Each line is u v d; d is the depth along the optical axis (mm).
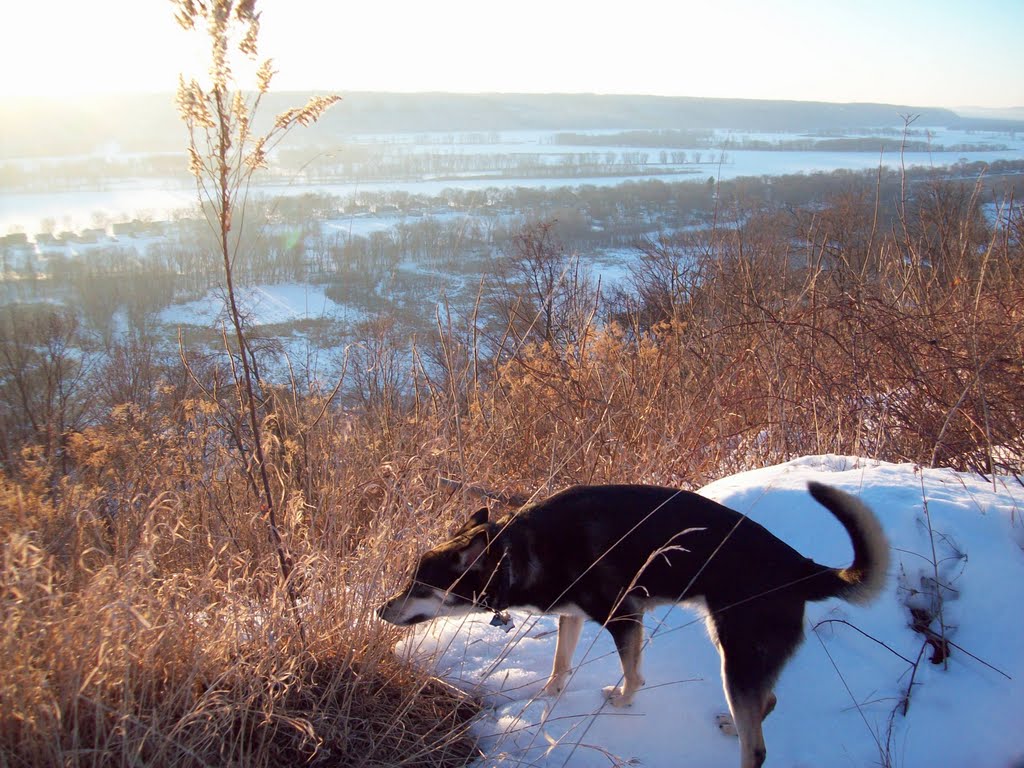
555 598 3363
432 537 4176
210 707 2889
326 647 3408
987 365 4914
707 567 3090
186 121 3166
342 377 5375
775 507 3871
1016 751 2871
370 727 3160
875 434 5402
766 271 7949
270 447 4527
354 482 4516
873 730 2994
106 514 4324
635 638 3209
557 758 3006
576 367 6023
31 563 2918
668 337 6633
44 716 2686
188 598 3344
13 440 7492
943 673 3119
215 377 4914
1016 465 4688
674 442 5094
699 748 3074
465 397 5992
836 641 3338
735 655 2951
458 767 3027
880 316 5992
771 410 5738
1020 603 3223
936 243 7617
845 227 8719
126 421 5113
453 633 3846
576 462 5191
